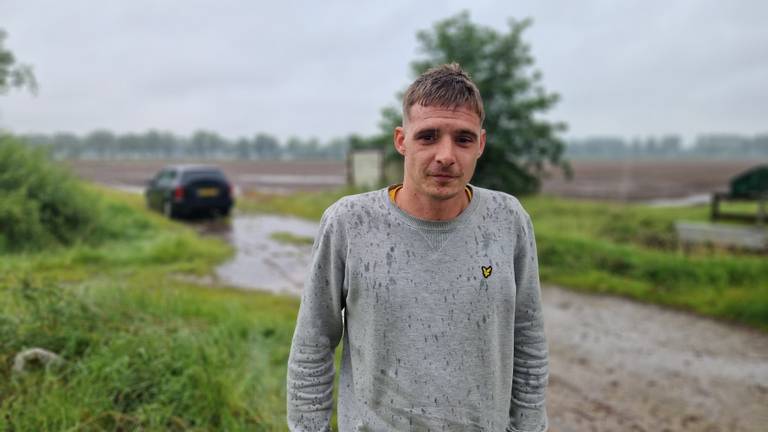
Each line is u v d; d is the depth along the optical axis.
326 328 1.28
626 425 3.46
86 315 3.55
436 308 1.14
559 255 8.31
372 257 1.16
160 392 2.86
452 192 1.13
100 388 2.79
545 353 1.34
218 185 13.41
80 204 8.95
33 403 2.65
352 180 18.41
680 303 6.44
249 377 3.21
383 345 1.16
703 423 3.50
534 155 14.52
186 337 3.41
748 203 17.64
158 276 6.72
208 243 9.44
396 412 1.18
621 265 7.77
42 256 7.00
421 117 1.13
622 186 31.31
